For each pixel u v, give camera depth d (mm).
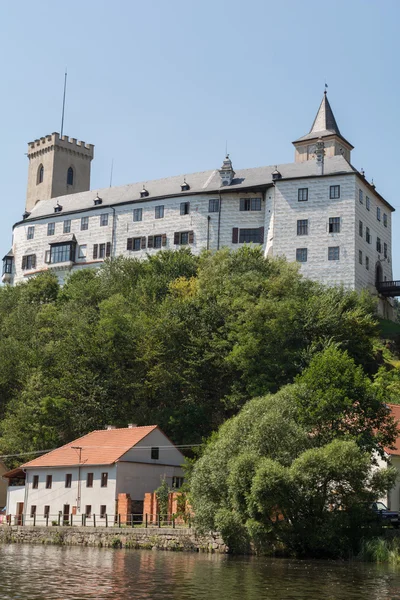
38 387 83188
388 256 117812
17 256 138500
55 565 43938
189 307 87812
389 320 111438
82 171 170125
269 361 77312
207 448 54000
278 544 48438
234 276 94562
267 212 113000
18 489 73625
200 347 82250
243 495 47469
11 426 80875
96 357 84562
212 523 49781
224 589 35438
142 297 97000
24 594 33688
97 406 80188
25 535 63250
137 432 69250
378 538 47406
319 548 47281
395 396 79125
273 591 35000
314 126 141125
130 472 66125
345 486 48406
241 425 52000
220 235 115812
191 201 118812
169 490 61719
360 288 106375
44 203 142875
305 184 109312
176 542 53438
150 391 82750
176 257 109625
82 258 129250
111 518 64375
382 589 35688
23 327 99125
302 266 107375
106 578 38562
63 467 69500
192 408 76812
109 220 126938
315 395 55156
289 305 83438
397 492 56875
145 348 84438
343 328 84625
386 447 58062
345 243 105938
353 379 56125
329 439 53094
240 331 80250
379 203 116625
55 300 114500
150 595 33781
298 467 47094
